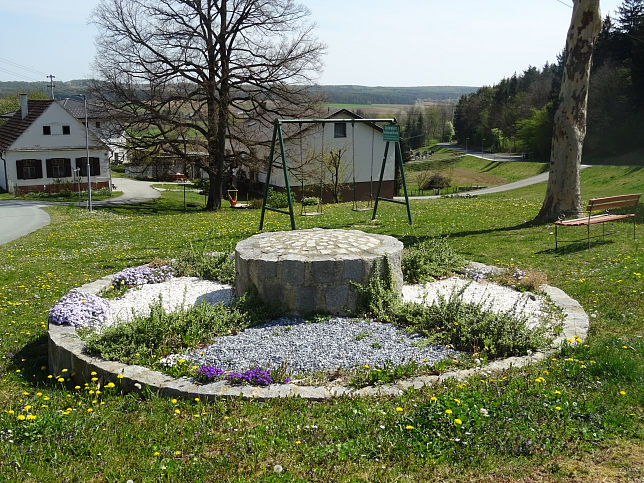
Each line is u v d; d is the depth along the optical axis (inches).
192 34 1237.1
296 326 333.4
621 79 2566.4
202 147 1371.8
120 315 377.4
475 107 4761.3
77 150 1943.9
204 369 262.8
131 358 287.0
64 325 340.5
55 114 1895.9
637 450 186.1
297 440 201.2
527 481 172.9
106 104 1286.9
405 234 640.4
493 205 932.6
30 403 260.4
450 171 3031.5
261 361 284.8
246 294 361.4
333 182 1558.8
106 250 659.4
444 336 304.0
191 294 426.3
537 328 306.3
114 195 1887.3
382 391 242.5
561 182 674.8
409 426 200.5
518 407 214.1
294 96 1328.7
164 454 198.2
